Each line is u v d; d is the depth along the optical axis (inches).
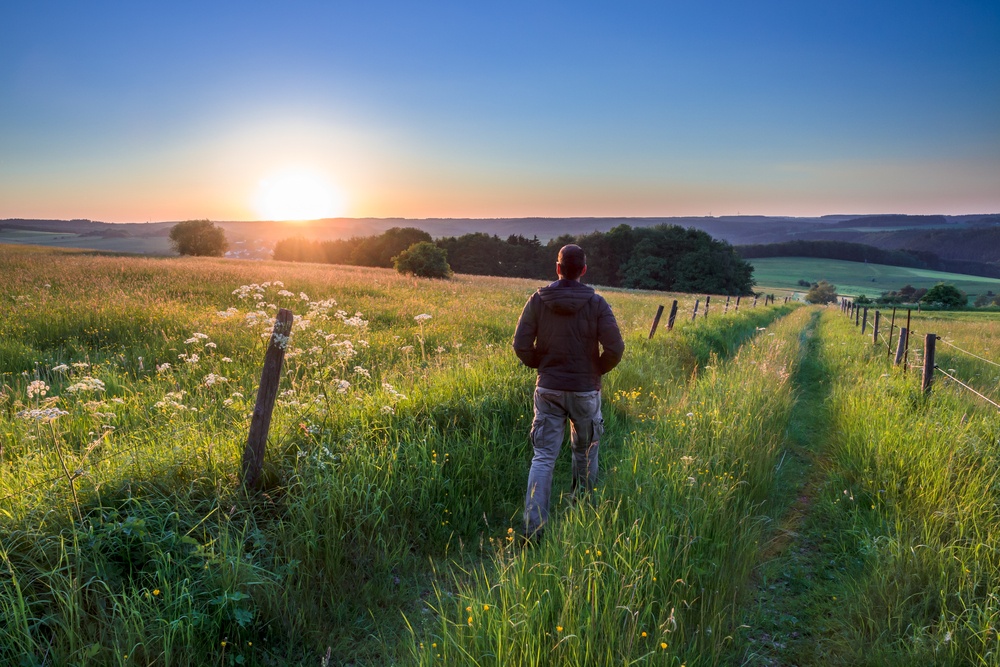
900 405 235.5
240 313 466.3
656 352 367.9
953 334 783.1
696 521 134.0
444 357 291.1
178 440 147.6
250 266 1441.9
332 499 132.0
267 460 140.4
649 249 3644.2
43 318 396.2
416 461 157.2
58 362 302.7
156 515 115.4
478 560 141.6
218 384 231.0
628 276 3575.3
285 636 109.8
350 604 121.9
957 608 113.0
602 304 152.7
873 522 153.6
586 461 161.3
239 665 102.0
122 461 132.3
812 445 237.3
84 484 120.4
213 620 101.7
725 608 116.3
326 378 205.0
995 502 143.6
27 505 113.2
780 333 617.6
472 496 163.5
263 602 109.3
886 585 121.1
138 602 99.0
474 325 519.8
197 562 110.9
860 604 118.9
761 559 142.7
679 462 162.4
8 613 91.0
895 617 112.8
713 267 3452.3
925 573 121.0
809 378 400.2
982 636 100.9
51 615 94.0
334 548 125.5
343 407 181.2
